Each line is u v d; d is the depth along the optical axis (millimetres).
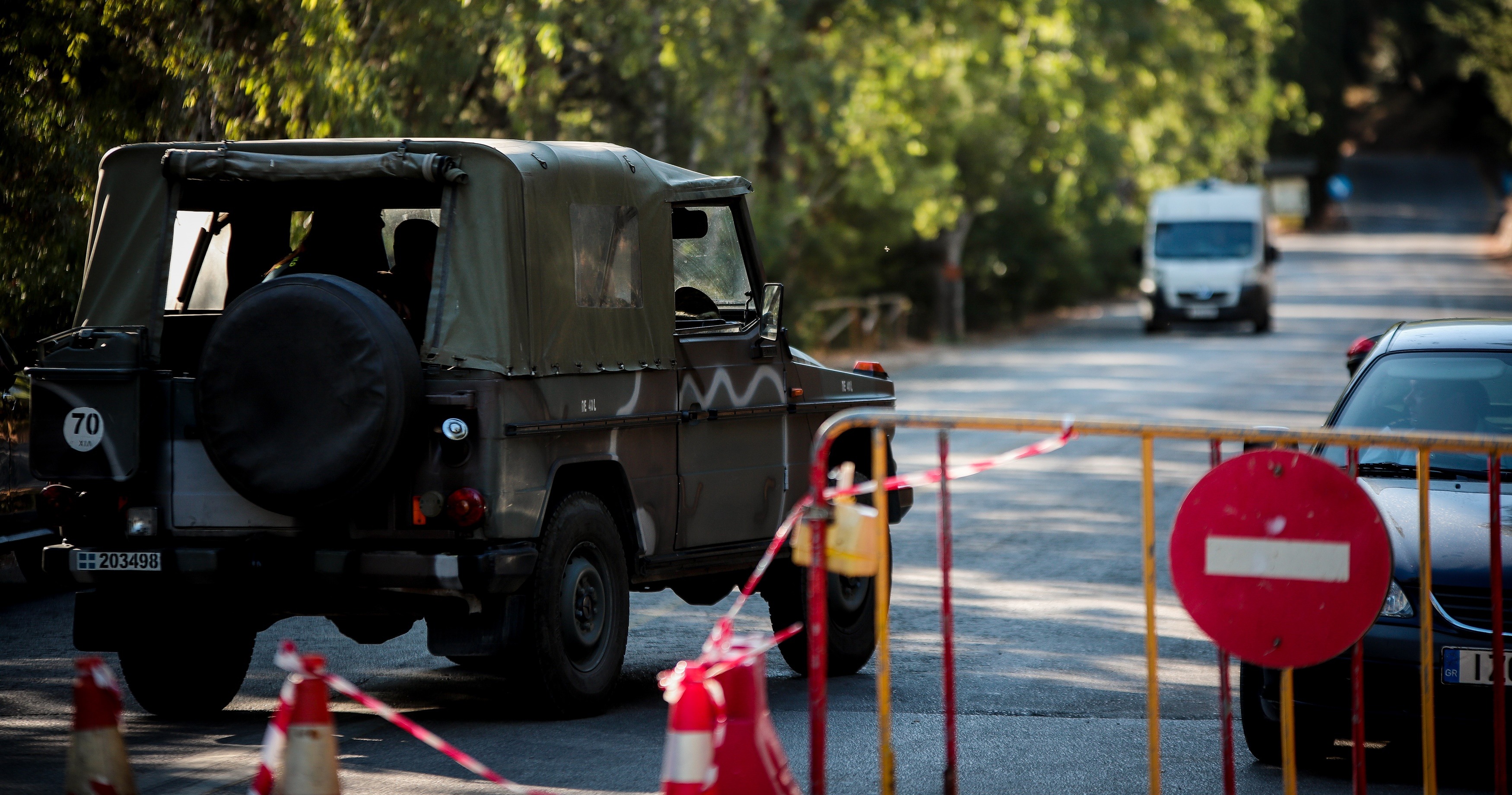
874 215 82312
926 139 78750
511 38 41312
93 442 17047
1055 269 105375
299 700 12016
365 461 15875
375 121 36000
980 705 18547
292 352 15984
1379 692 15289
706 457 19750
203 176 17406
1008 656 21016
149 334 17453
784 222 67438
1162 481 38312
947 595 12414
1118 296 140750
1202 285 91188
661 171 19484
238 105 36062
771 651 22797
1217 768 15953
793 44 61469
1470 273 135375
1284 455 11820
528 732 17078
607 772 15461
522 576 16609
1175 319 92125
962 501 35500
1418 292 117438
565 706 17422
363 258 19391
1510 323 20219
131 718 18312
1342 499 11719
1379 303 109250
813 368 21781
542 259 17094
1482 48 143500
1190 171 124312
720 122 61250
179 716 18391
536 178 17109
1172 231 94375
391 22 39500
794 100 62688
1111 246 128125
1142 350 82438
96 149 31656
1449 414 18609
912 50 75375
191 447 17141
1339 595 11734
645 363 18656
